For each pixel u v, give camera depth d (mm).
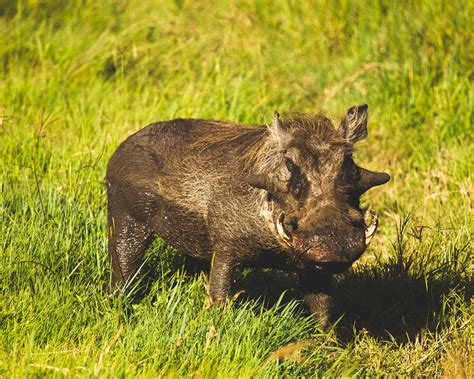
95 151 27938
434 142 31094
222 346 18781
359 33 37500
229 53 37969
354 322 21906
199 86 33531
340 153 18516
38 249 21859
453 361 19969
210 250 21703
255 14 41188
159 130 22922
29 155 27469
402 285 23375
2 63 36156
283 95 34781
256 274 24125
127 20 41812
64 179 26250
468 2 35344
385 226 27422
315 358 19375
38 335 18922
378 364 20000
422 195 28781
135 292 21766
